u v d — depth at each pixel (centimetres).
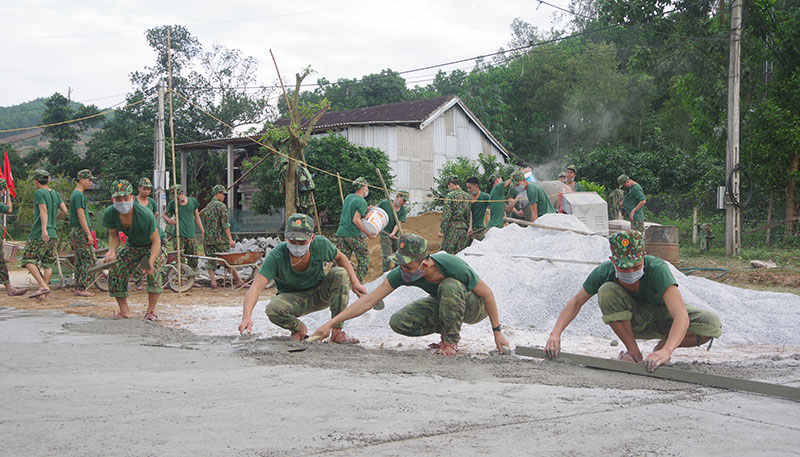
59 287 1112
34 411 289
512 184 1208
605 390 372
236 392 336
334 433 262
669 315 477
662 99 4600
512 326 706
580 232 952
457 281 516
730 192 1572
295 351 481
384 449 242
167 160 3659
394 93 4628
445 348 516
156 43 3966
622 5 1973
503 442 256
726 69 1880
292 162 1485
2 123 11112
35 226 952
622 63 4819
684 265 1349
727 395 370
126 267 734
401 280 525
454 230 1145
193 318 775
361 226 939
